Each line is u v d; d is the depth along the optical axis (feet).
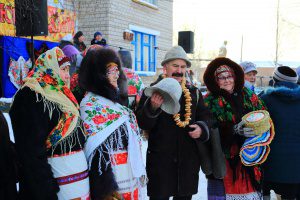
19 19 17.89
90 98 7.50
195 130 8.40
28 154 6.18
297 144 9.88
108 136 7.30
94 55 7.61
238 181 9.45
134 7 32.04
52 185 6.33
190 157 8.68
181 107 8.77
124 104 8.05
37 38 23.93
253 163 9.00
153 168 8.55
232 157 9.49
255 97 10.12
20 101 6.48
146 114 8.03
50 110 6.60
